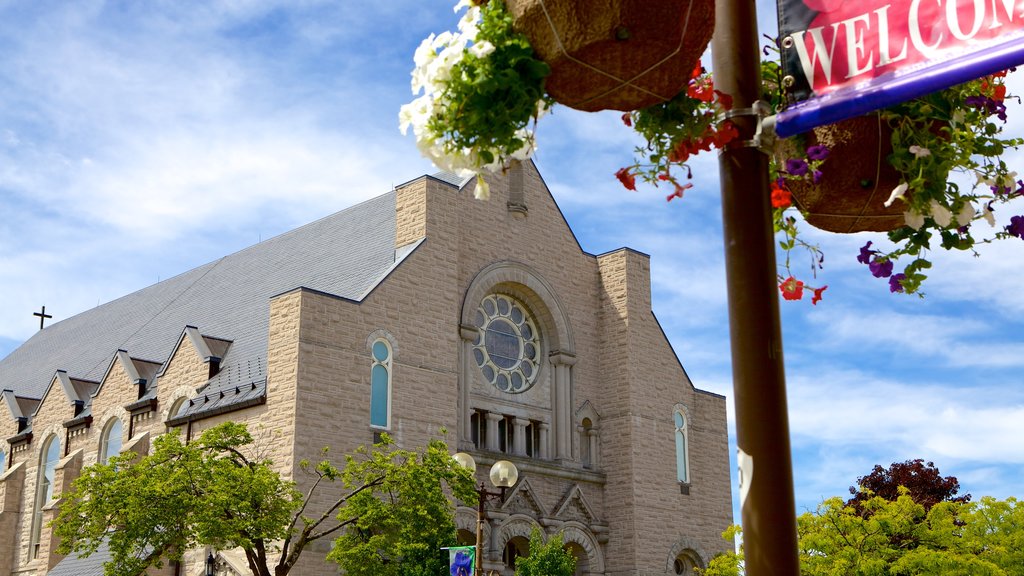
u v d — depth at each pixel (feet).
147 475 99.60
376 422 122.01
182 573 123.34
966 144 22.29
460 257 139.33
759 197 19.33
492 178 146.51
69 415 164.25
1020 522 97.76
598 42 17.46
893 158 21.26
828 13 20.43
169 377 141.28
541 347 149.28
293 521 102.99
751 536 17.74
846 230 23.03
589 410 150.00
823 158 21.25
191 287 184.34
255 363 129.49
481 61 18.19
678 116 19.93
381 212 149.69
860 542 97.09
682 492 152.56
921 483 177.78
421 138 19.01
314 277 147.33
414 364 126.82
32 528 165.58
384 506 102.17
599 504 146.92
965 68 18.85
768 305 18.60
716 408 163.94
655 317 157.58
